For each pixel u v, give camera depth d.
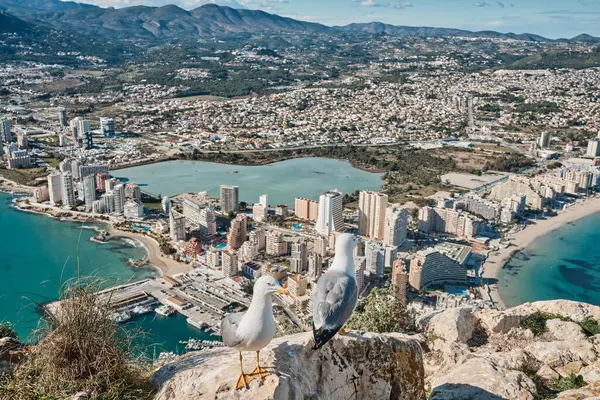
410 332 18.20
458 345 16.44
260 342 8.49
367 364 10.46
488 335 18.36
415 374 11.19
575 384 14.21
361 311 19.77
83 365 9.54
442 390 12.84
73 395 9.07
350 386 10.12
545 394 13.77
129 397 9.16
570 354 15.99
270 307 8.65
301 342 9.84
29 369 9.66
